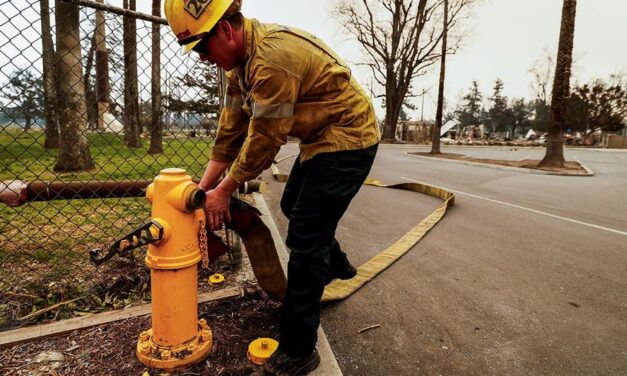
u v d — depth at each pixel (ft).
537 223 15.80
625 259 11.34
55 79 11.19
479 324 7.38
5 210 13.35
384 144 113.39
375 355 6.30
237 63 5.01
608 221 16.43
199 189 4.95
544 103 180.24
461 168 42.22
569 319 7.66
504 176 34.04
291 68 4.66
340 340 6.68
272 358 5.40
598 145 143.54
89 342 5.85
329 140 5.28
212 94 9.67
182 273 5.21
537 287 9.18
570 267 10.58
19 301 6.95
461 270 10.17
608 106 145.59
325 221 5.41
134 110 11.44
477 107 291.17
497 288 9.07
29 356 5.49
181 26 4.69
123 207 14.29
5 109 8.45
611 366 6.16
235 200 5.77
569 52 40.32
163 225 4.92
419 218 16.28
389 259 10.71
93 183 7.40
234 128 6.06
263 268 6.50
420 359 6.23
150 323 6.38
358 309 7.82
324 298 7.87
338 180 5.33
